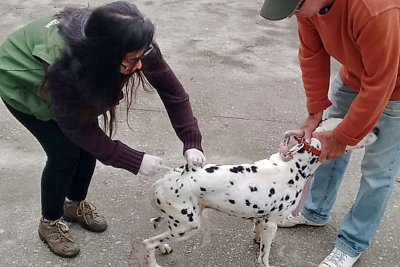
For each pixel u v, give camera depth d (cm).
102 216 304
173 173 248
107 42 183
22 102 240
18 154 369
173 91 246
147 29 187
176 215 248
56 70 196
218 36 602
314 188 301
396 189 351
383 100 219
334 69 533
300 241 302
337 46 229
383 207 268
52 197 269
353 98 264
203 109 443
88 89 194
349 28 211
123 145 229
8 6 659
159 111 432
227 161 373
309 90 262
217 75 507
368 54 209
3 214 310
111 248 289
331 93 280
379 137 250
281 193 249
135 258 281
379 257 292
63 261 279
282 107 453
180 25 629
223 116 433
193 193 244
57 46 215
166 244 282
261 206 247
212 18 658
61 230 282
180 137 252
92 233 298
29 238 292
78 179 283
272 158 257
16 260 278
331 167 290
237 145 394
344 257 279
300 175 254
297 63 541
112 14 183
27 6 663
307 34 248
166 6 695
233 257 287
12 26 596
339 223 319
